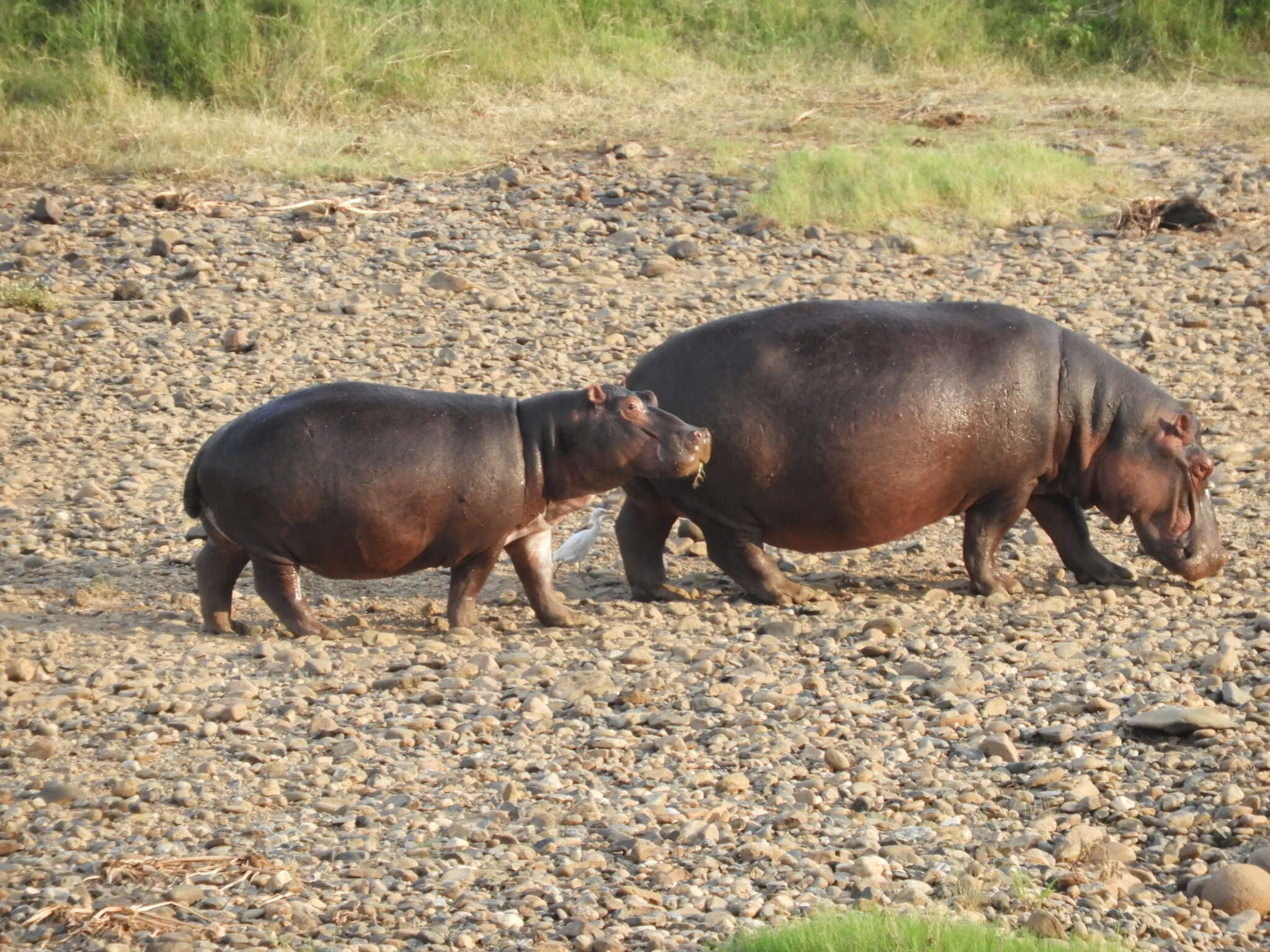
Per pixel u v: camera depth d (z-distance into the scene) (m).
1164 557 36.62
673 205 66.88
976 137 74.62
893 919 20.36
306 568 33.97
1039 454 35.94
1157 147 73.19
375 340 55.31
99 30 80.44
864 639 33.22
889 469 34.47
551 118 78.00
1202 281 59.06
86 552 40.16
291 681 31.03
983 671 30.91
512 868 23.23
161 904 22.05
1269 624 32.88
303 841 24.25
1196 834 24.12
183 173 69.62
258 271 60.69
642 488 36.22
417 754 27.55
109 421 49.38
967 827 24.53
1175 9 89.25
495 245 63.38
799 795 25.66
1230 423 48.12
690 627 34.66
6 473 45.50
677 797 25.70
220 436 33.62
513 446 33.78
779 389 34.47
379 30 82.31
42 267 61.03
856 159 68.62
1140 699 29.05
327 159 71.56
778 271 60.62
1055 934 21.02
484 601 37.62
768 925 21.02
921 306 36.25
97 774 26.72
